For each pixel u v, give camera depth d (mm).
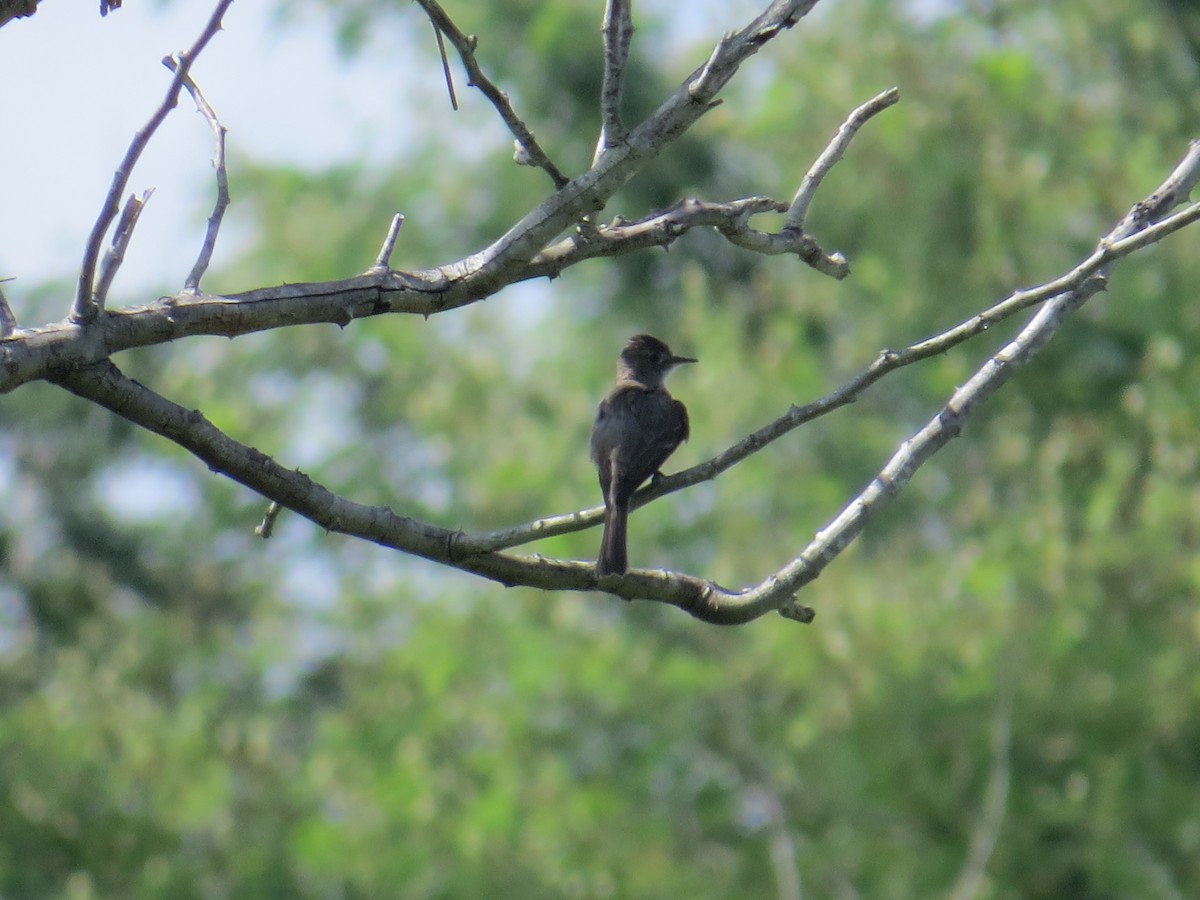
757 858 14352
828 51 18453
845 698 13992
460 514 20484
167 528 23609
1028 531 14789
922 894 13664
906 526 18750
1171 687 13797
